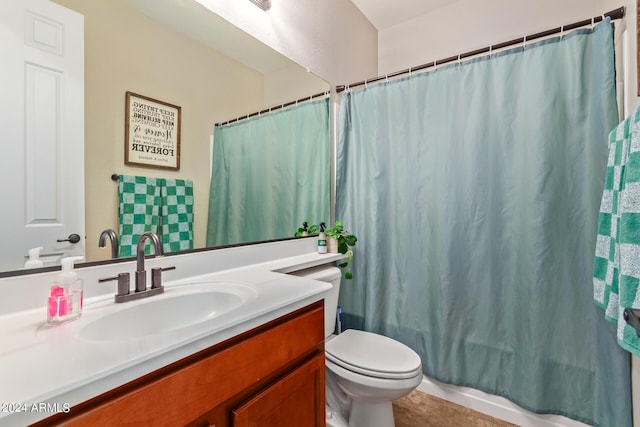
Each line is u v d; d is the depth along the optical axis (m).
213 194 1.21
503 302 1.42
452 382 1.52
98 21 0.87
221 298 0.91
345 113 1.83
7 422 0.37
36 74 0.74
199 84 1.16
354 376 1.17
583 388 1.25
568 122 1.27
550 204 1.28
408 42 2.22
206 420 0.61
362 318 1.79
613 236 1.00
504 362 1.41
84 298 0.81
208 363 0.61
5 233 0.69
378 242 1.72
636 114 0.87
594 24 1.24
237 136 1.31
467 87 1.48
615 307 0.98
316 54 1.72
